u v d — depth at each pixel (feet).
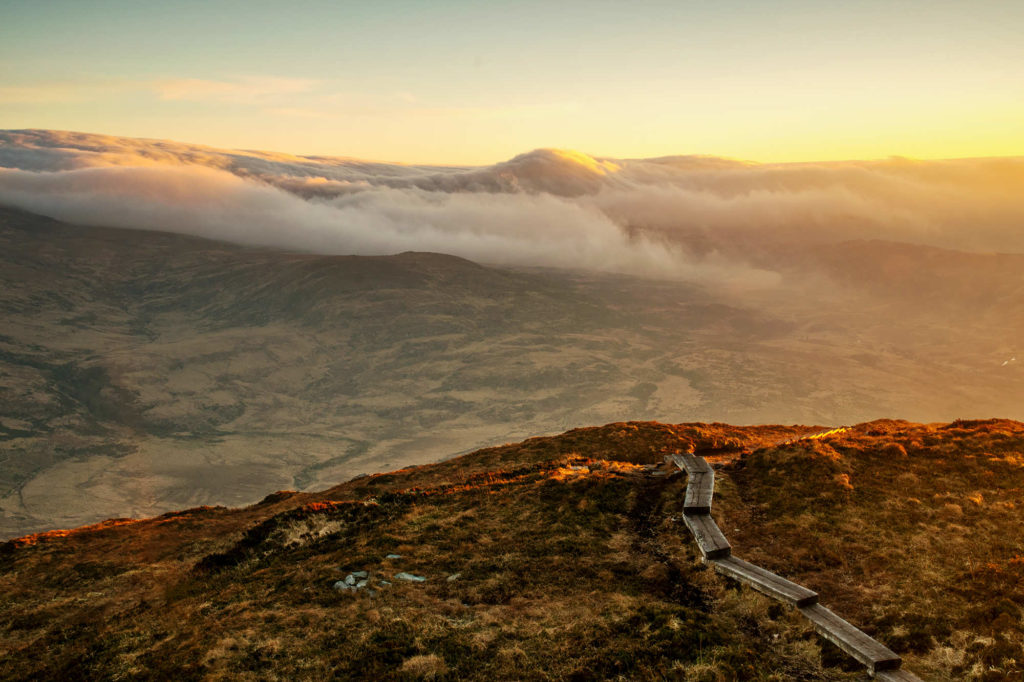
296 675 65.16
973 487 101.65
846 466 112.78
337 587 88.89
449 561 95.71
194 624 81.30
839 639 65.62
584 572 89.76
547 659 65.62
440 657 66.90
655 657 64.49
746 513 102.42
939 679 60.95
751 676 61.00
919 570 79.71
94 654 76.33
